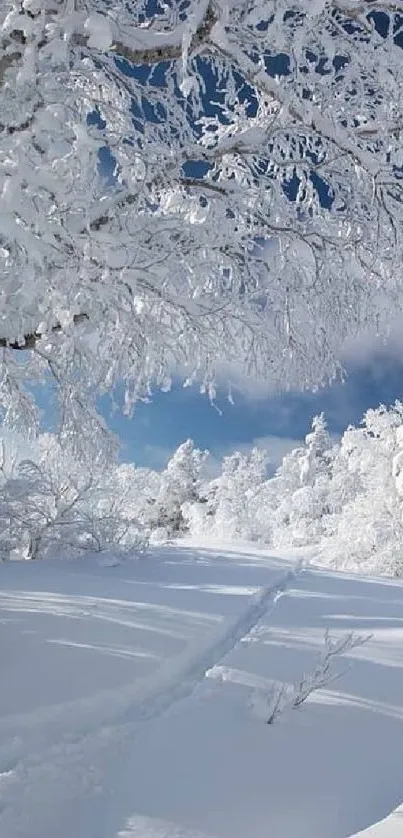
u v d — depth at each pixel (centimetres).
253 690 545
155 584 1215
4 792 342
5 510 1634
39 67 401
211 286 535
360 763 418
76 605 857
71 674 546
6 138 374
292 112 484
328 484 4534
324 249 550
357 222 558
